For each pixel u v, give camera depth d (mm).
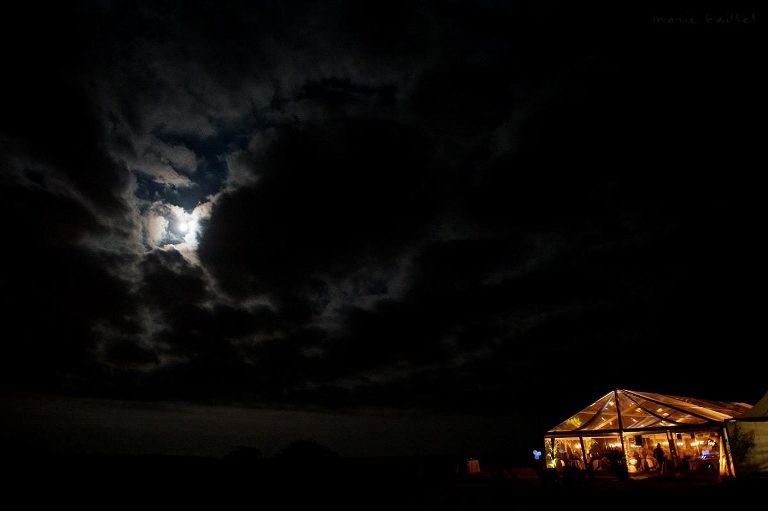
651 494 18672
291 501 23453
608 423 27422
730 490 18469
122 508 21422
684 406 25719
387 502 22328
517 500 20219
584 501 18422
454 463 35156
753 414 22766
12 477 25125
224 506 22266
